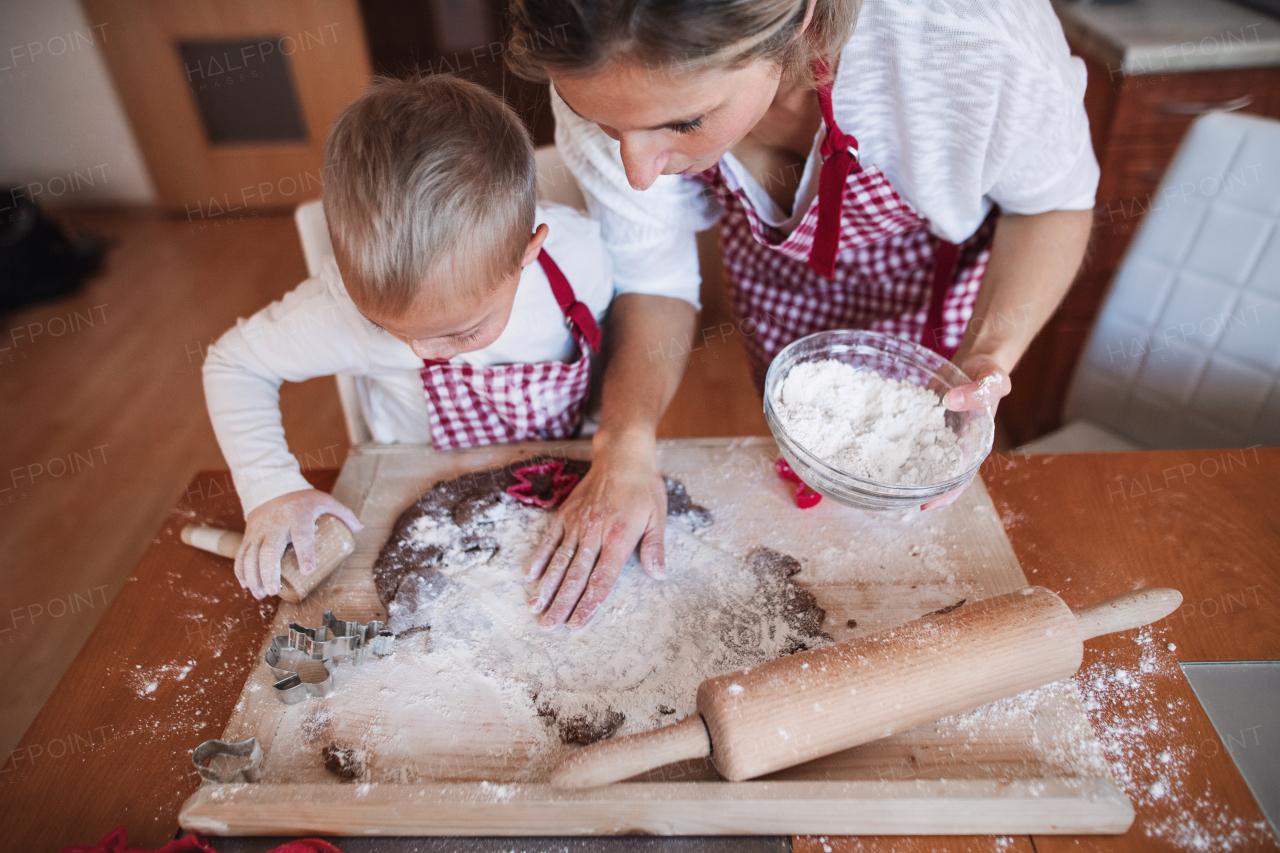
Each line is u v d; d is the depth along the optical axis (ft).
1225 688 2.39
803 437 2.74
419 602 2.65
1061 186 2.97
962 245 3.58
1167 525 2.89
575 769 2.01
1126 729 2.29
